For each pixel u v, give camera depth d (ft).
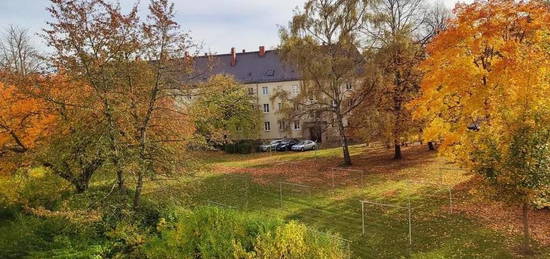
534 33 56.59
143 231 49.34
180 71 55.57
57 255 43.62
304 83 98.32
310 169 104.73
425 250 48.91
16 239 48.42
